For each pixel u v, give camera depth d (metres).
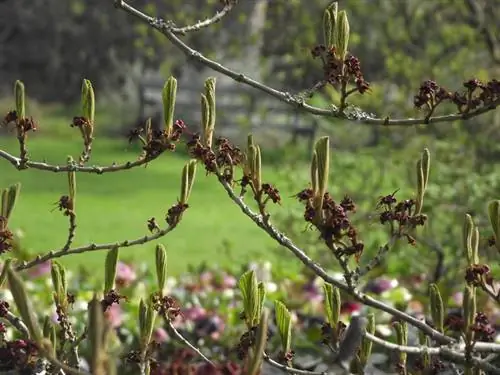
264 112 10.83
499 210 2.54
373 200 8.67
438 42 10.22
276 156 23.02
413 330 4.40
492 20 10.04
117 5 3.34
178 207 3.06
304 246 8.59
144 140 3.05
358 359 2.64
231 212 20.73
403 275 8.18
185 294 7.69
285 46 10.75
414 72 9.53
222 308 7.47
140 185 24.94
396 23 10.45
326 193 2.45
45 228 18.45
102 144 32.81
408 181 9.23
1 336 2.75
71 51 35.53
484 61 9.89
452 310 5.22
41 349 1.83
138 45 10.84
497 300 2.57
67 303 2.89
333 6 2.86
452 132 9.09
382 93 9.29
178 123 3.01
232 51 11.09
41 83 36.47
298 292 7.50
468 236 2.59
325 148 2.42
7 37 36.25
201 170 27.50
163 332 6.27
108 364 1.56
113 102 35.06
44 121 35.34
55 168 3.10
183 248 16.58
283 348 2.41
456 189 8.28
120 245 3.11
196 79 30.64
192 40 10.84
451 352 2.55
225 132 23.27
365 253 7.86
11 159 3.10
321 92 10.05
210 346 6.43
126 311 7.02
